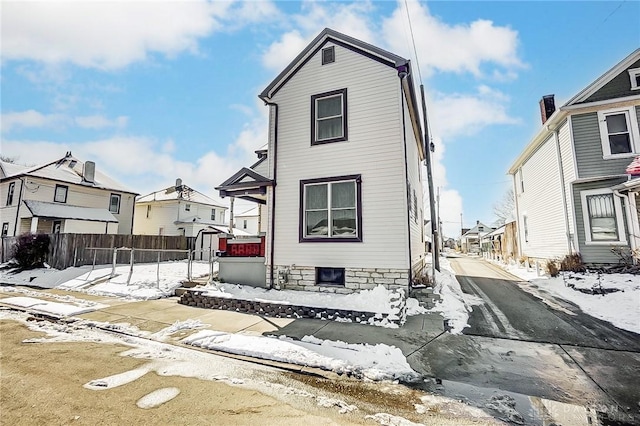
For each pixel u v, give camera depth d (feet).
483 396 10.40
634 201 30.55
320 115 28.94
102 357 14.17
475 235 163.43
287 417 8.98
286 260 28.07
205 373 12.42
